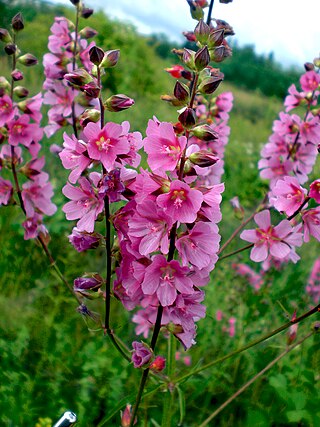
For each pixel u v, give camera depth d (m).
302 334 0.44
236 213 0.34
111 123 0.20
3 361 0.38
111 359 0.39
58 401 0.36
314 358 0.42
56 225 0.49
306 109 0.38
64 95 0.36
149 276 0.20
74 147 0.21
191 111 0.19
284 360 0.41
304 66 0.38
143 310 0.36
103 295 0.24
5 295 0.44
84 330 0.43
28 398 0.35
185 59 0.21
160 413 0.37
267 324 0.44
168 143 0.20
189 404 0.38
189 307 0.22
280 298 0.45
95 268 0.49
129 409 0.24
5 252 0.47
